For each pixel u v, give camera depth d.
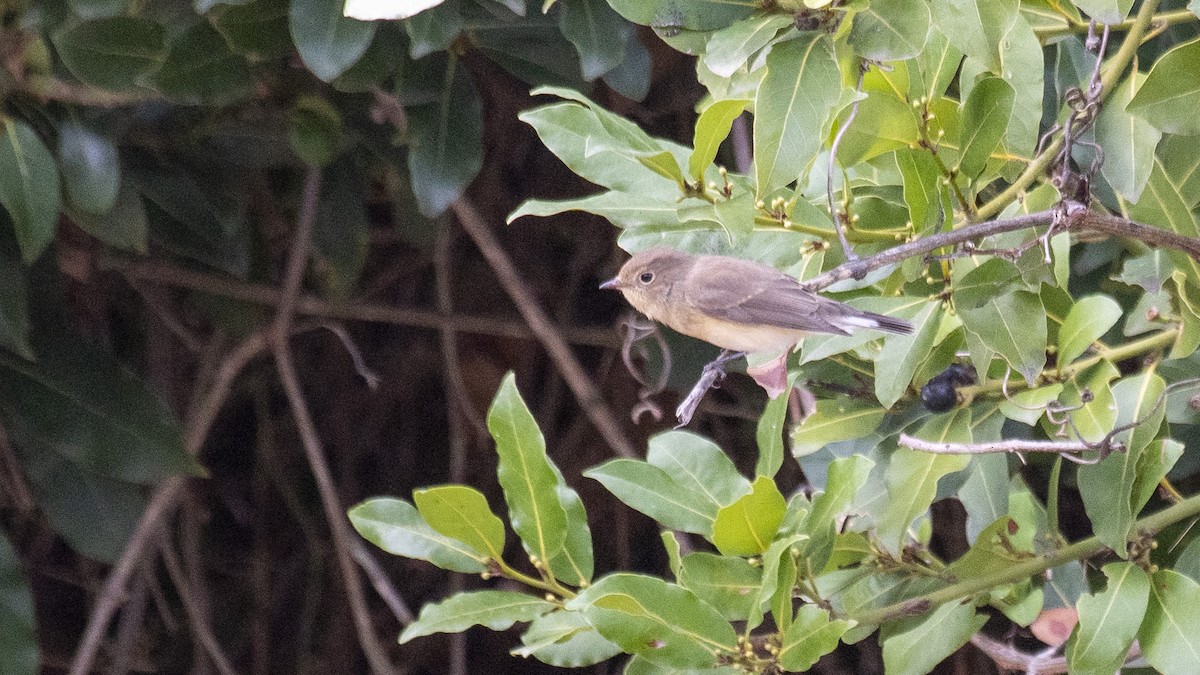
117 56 8.40
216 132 9.69
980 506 7.58
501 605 6.54
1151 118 6.43
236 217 10.14
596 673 13.45
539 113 6.92
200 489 13.02
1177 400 7.52
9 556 9.17
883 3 6.14
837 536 7.25
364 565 11.55
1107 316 6.91
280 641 13.23
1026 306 6.70
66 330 9.52
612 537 13.18
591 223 12.64
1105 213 7.32
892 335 6.81
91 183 8.74
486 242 11.58
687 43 7.18
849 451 7.93
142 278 11.24
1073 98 6.47
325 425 13.21
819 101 6.07
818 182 7.50
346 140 10.04
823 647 6.14
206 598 12.34
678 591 6.12
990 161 7.16
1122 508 6.67
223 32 8.45
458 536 6.54
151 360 11.84
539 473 6.53
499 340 13.03
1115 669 6.53
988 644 8.16
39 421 9.44
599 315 12.70
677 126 11.34
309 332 13.16
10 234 9.04
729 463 7.11
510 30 8.91
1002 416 7.27
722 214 6.17
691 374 10.51
